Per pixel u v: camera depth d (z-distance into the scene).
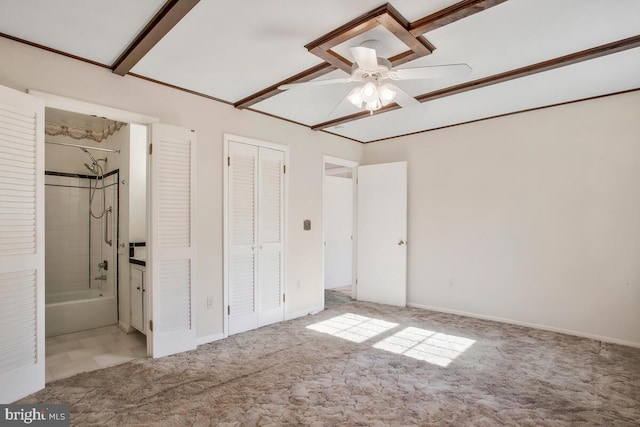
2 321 2.13
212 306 3.42
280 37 2.29
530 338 3.47
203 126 3.38
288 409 2.15
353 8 1.96
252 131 3.81
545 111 3.77
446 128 4.54
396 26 2.04
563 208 3.66
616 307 3.35
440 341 3.39
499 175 4.09
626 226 3.31
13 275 2.19
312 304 4.50
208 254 3.40
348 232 6.75
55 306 3.57
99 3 1.95
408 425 1.99
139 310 3.45
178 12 1.94
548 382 2.52
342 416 2.08
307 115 4.02
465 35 2.26
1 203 2.13
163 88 3.08
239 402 2.23
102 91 2.72
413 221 4.86
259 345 3.28
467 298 4.33
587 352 3.10
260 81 3.04
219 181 3.50
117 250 3.99
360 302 5.10
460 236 4.40
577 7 1.96
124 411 2.12
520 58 2.59
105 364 2.82
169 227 3.02
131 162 3.75
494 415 2.10
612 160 3.39
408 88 3.17
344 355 3.04
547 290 3.74
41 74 2.44
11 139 2.18
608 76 2.94
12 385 2.18
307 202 4.47
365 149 5.45
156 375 2.61
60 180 4.46
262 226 3.91
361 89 2.36
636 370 2.72
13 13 2.04
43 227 2.38
